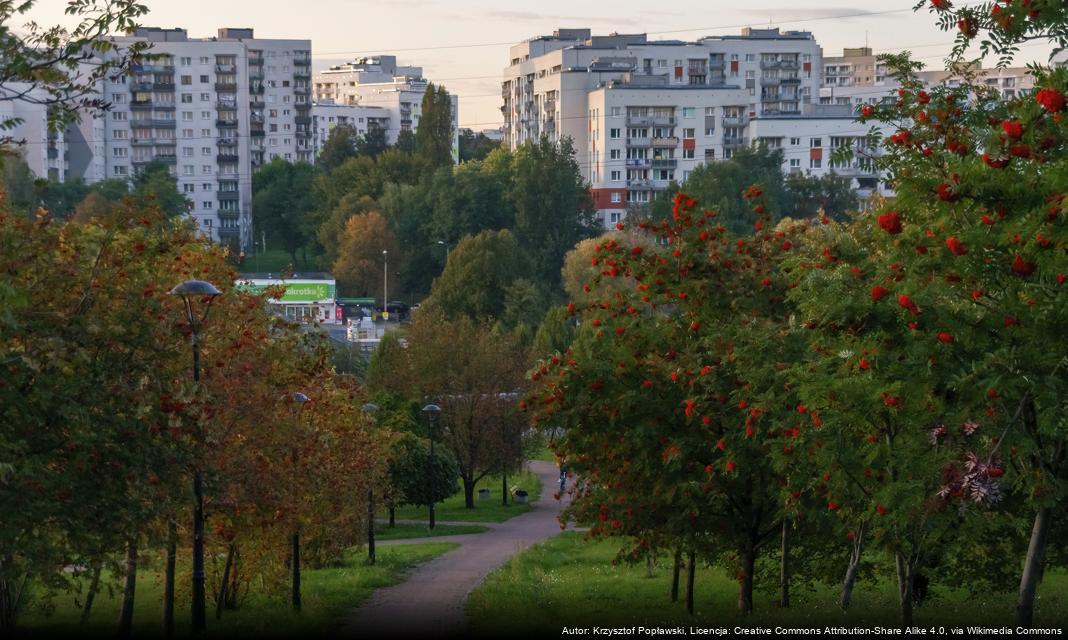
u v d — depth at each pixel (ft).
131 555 105.91
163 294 100.37
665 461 104.94
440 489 318.24
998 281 63.16
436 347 355.36
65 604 157.38
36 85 82.58
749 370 93.97
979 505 73.61
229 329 120.67
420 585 179.01
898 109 80.02
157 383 94.84
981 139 60.08
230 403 116.47
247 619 134.31
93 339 92.38
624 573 192.75
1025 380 60.59
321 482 150.61
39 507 86.38
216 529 129.08
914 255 65.98
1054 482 69.72
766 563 139.85
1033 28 62.85
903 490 74.59
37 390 87.15
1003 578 116.78
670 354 109.81
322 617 134.41
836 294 66.85
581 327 117.39
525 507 357.20
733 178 644.69
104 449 92.53
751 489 110.52
